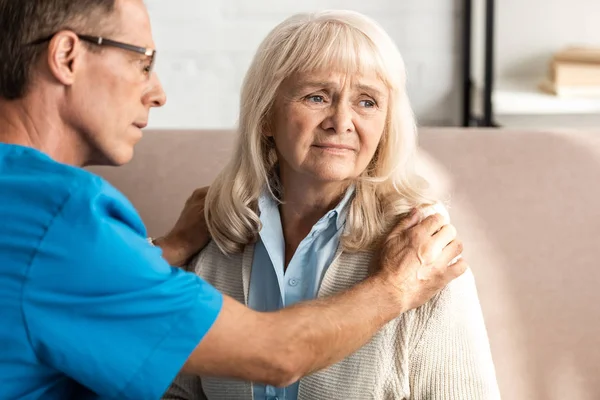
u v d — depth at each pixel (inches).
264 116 49.4
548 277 58.2
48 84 39.5
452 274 46.5
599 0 105.0
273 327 39.7
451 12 102.0
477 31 102.7
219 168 63.1
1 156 38.9
